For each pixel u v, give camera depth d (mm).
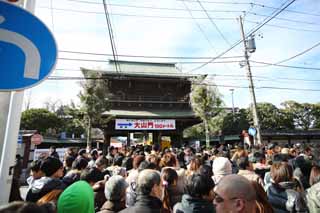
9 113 2090
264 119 40375
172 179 3645
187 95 27031
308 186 4324
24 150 15430
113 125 23500
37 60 1850
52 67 1893
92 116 19297
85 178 3633
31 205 1049
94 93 19344
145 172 2754
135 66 31750
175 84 27453
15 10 1843
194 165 4918
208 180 2537
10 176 2033
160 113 25078
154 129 22266
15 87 1749
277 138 29141
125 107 25656
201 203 2467
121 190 2639
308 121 41844
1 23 1787
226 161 3887
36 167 3334
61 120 36062
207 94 20125
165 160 5074
